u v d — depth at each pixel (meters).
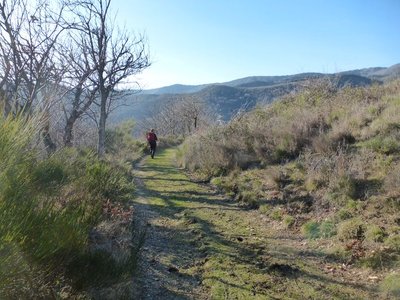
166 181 11.82
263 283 4.77
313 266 5.30
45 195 3.78
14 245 2.69
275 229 6.90
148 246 5.88
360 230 5.80
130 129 30.67
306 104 14.20
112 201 6.96
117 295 3.78
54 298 3.29
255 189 8.88
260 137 11.70
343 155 8.16
